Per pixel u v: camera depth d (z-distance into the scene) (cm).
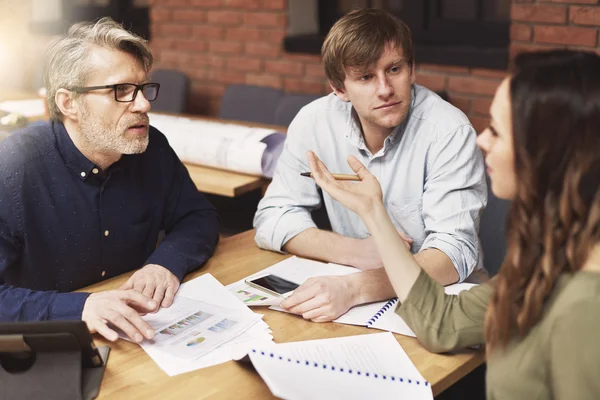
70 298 164
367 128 198
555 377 115
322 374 135
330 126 208
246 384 139
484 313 147
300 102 364
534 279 119
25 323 133
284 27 448
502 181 126
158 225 209
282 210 209
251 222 339
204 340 155
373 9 187
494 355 126
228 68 477
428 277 154
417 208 201
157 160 206
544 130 115
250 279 184
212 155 293
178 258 188
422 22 428
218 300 173
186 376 142
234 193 276
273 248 204
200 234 202
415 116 198
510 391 123
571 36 352
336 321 164
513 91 118
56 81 181
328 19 459
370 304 171
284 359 137
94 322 157
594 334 111
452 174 192
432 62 400
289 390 129
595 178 113
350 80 185
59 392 136
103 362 145
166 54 504
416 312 152
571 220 116
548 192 118
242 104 406
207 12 476
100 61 177
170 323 162
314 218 259
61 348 136
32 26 546
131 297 165
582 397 112
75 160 187
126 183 198
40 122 199
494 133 126
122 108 179
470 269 185
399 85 183
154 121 322
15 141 185
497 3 405
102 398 136
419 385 138
